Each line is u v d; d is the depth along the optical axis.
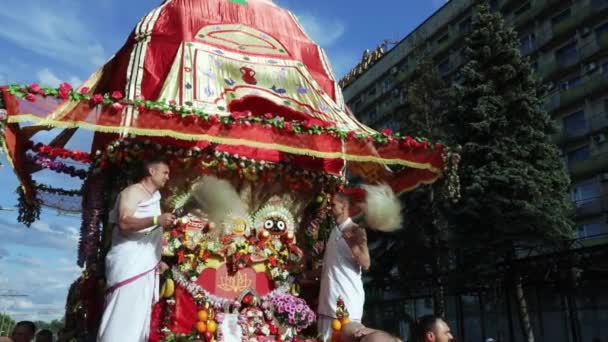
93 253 6.35
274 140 5.71
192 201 5.89
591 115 26.27
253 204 6.33
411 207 19.78
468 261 18.53
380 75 40.81
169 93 5.87
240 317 5.59
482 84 18.11
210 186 5.72
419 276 20.30
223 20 7.31
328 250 5.50
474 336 27.33
